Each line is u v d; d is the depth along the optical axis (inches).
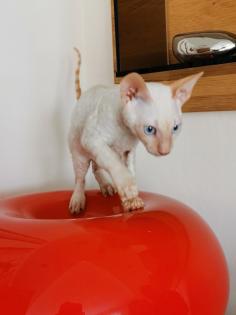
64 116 37.3
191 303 17.2
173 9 31.0
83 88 39.0
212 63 27.9
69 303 15.3
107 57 37.0
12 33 32.6
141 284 16.2
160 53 31.3
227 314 30.3
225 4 28.9
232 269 30.1
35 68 34.4
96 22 37.6
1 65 31.9
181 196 32.9
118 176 21.3
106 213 26.5
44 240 17.0
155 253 17.2
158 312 16.3
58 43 36.4
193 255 18.4
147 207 21.6
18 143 33.4
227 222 30.3
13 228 18.2
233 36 27.3
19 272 16.0
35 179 34.8
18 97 33.3
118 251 16.7
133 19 32.3
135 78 19.3
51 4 35.7
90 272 15.9
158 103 19.4
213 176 30.8
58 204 27.9
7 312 15.6
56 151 36.5
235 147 29.3
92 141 21.9
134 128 20.0
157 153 19.3
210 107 28.6
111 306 15.5
